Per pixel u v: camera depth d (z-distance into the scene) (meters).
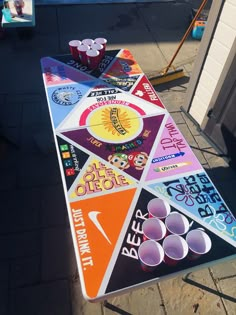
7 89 4.05
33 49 4.77
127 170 1.84
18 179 3.05
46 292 2.33
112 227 1.56
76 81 2.48
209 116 3.35
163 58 4.75
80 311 2.25
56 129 2.07
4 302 2.27
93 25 5.39
